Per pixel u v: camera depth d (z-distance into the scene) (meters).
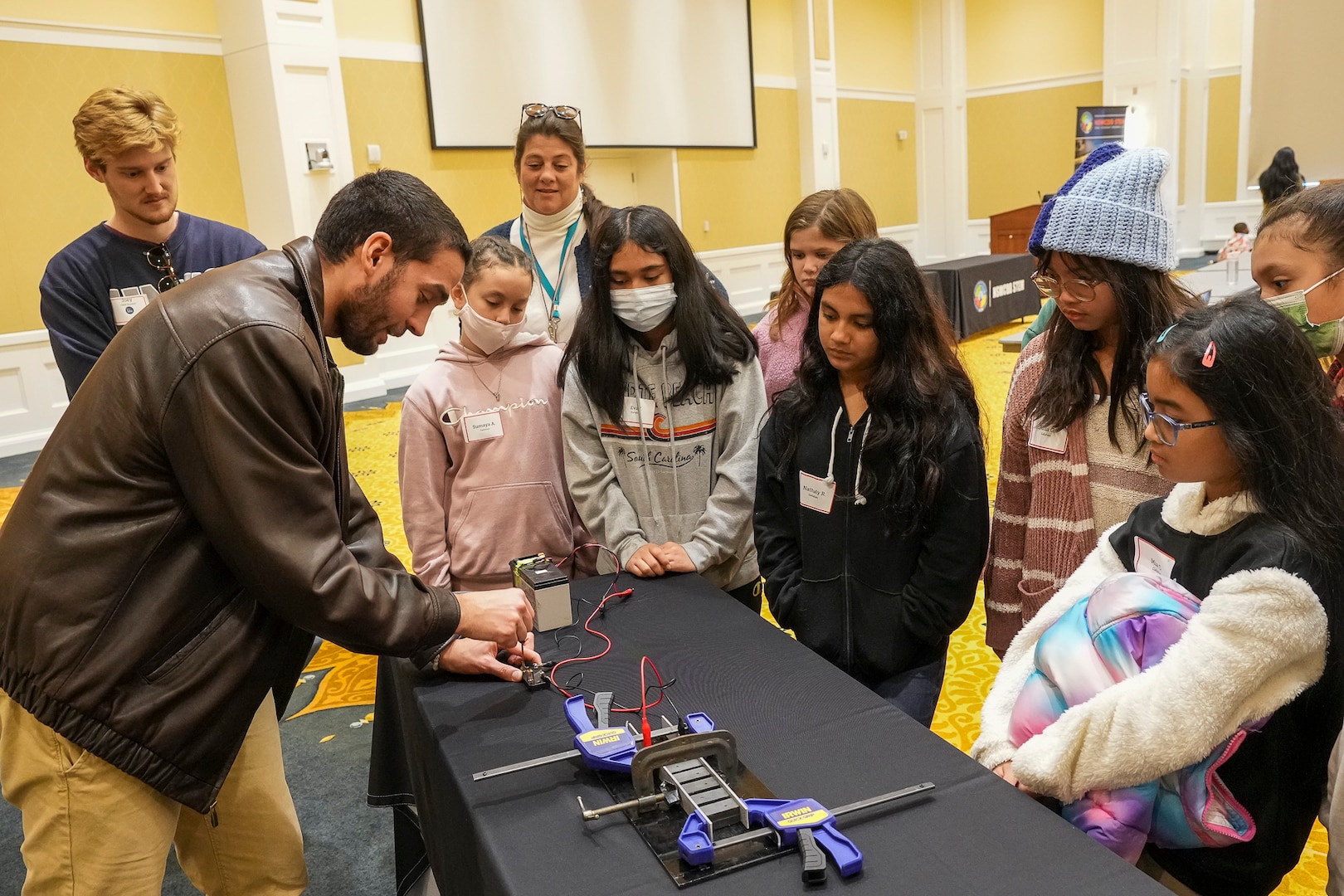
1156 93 11.17
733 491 1.73
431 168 7.36
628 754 1.05
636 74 8.84
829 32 10.98
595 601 1.57
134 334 1.10
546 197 2.45
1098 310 1.36
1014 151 12.71
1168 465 1.04
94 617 1.09
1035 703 1.09
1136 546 1.16
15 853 1.97
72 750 1.13
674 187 9.45
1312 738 1.05
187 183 6.29
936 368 1.45
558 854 0.92
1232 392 0.96
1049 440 1.47
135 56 5.98
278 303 1.12
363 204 1.21
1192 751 0.94
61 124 5.72
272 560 1.09
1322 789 1.07
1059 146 12.33
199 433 1.07
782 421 1.59
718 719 1.17
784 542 1.63
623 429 1.78
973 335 8.23
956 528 1.43
